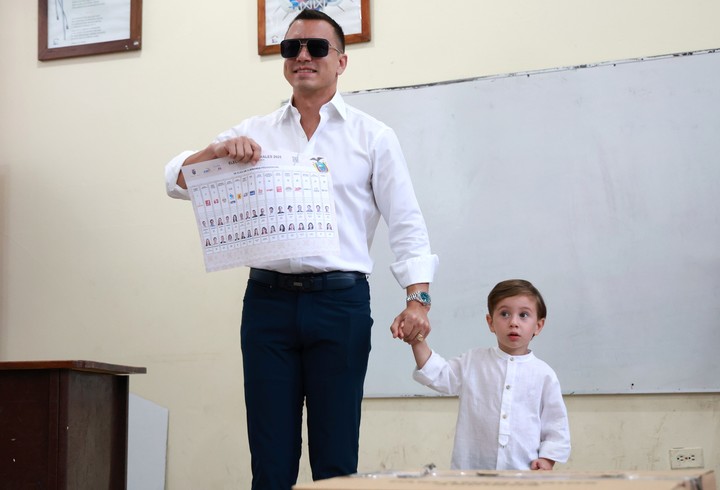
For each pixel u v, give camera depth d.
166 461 3.70
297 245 2.03
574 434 3.33
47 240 3.97
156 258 3.84
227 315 3.73
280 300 2.07
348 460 2.04
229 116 3.84
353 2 3.71
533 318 2.47
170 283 3.81
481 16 3.59
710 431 3.22
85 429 2.18
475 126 3.53
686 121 3.35
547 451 2.37
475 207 3.50
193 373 3.73
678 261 3.31
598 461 3.29
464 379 2.48
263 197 2.05
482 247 3.48
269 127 2.25
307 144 2.20
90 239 3.93
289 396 2.07
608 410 3.31
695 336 3.26
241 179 2.07
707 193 3.31
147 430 3.72
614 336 3.32
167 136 3.90
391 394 3.49
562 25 3.51
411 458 3.45
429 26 3.64
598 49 3.46
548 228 3.43
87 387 2.21
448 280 3.49
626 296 3.33
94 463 2.23
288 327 2.06
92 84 4.02
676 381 3.25
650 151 3.37
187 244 3.82
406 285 2.15
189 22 3.94
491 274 3.46
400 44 3.66
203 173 2.09
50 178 4.01
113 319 3.85
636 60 3.41
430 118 3.58
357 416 2.08
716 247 3.28
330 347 2.05
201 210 2.08
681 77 3.37
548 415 2.43
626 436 3.28
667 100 3.37
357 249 2.13
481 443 2.40
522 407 2.40
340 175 2.15
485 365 2.48
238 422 3.66
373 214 2.22
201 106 3.88
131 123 3.96
